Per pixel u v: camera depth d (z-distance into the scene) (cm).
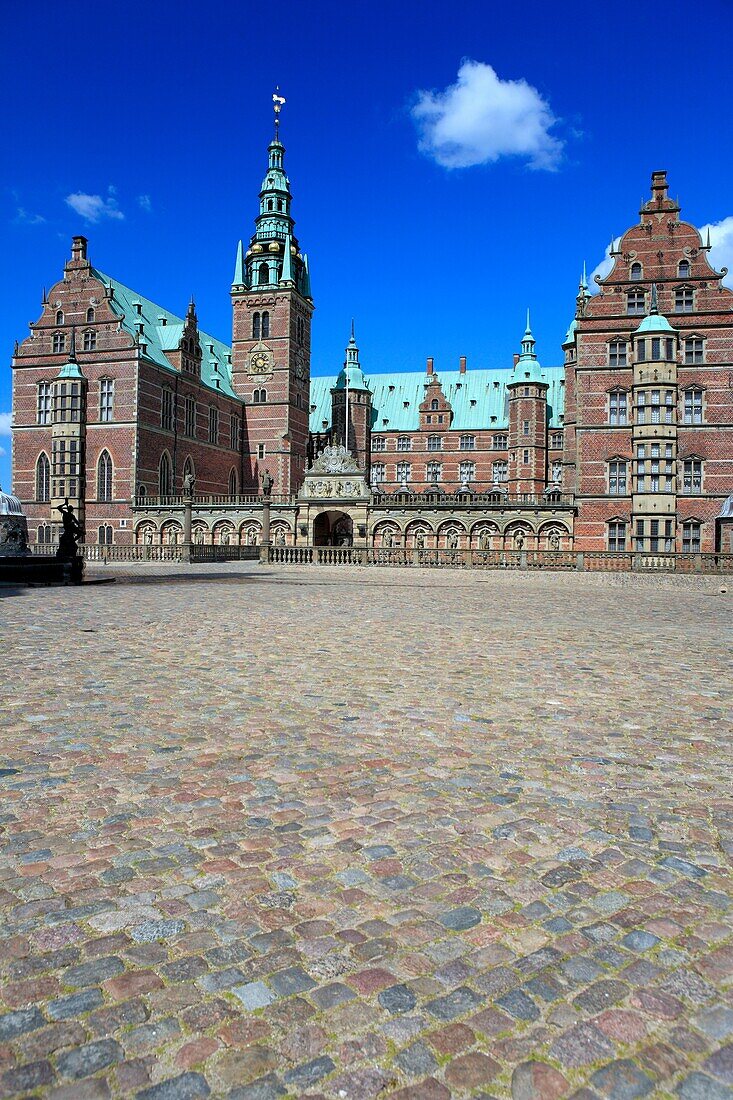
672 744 701
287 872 444
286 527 6781
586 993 340
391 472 10000
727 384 5384
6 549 4916
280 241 8781
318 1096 281
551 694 900
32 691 870
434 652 1202
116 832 495
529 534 6225
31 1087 282
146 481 6856
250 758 646
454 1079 290
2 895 412
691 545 5425
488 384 10056
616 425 5556
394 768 627
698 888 434
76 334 6912
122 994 333
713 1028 321
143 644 1239
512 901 416
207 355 8650
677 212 5506
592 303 5597
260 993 336
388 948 371
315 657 1136
